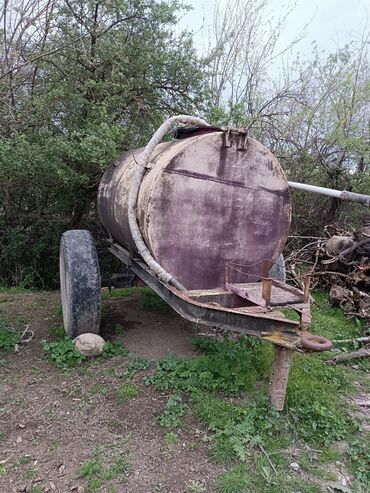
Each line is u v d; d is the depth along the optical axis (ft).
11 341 15.28
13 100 23.40
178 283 12.30
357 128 33.01
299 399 12.12
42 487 8.88
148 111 25.07
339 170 32.40
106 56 23.39
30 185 24.49
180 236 12.32
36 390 12.32
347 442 10.97
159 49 24.41
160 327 17.06
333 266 22.75
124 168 17.08
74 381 12.75
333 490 9.32
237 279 13.20
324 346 9.51
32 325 17.28
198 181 12.21
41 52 23.08
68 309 14.60
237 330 10.91
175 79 25.18
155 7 23.66
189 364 13.38
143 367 13.44
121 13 23.50
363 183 32.19
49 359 13.98
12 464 9.49
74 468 9.44
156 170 12.20
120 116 24.81
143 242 12.57
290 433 10.92
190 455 9.91
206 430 10.76
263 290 11.15
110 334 16.14
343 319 19.70
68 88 22.95
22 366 13.71
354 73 35.19
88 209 27.78
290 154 33.47
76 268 14.23
